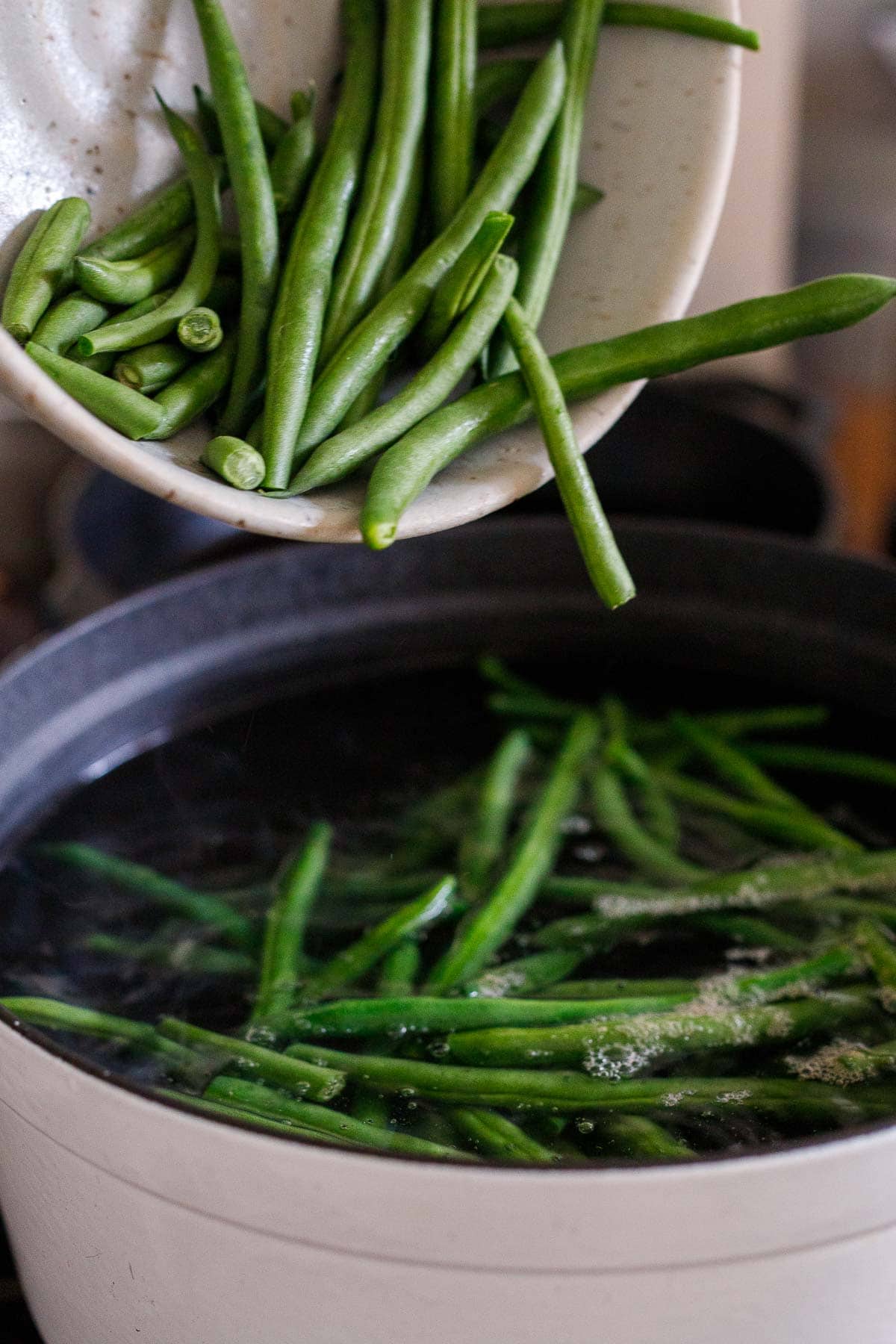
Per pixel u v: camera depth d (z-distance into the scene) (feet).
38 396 1.69
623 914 2.08
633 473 3.03
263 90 2.04
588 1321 1.66
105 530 2.78
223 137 1.94
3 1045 1.72
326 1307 1.69
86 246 1.93
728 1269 1.65
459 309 1.90
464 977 2.00
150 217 1.94
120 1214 1.73
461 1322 1.67
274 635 2.43
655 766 2.30
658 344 1.92
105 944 2.06
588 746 2.31
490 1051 1.88
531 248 1.99
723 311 1.92
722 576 2.45
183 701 2.38
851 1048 1.90
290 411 1.81
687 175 2.02
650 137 2.04
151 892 2.13
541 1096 1.84
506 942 2.06
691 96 2.03
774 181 3.48
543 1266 1.63
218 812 2.24
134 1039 1.93
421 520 1.82
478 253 1.86
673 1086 1.85
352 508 1.82
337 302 1.92
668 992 1.97
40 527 3.08
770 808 2.22
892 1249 1.69
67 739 2.27
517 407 1.89
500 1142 1.80
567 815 2.22
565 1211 1.60
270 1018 1.95
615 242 2.04
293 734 2.37
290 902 2.09
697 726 2.35
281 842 2.20
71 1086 1.68
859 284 1.90
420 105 1.99
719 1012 1.92
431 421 1.85
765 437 2.87
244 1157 1.63
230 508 1.75
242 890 2.13
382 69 2.03
